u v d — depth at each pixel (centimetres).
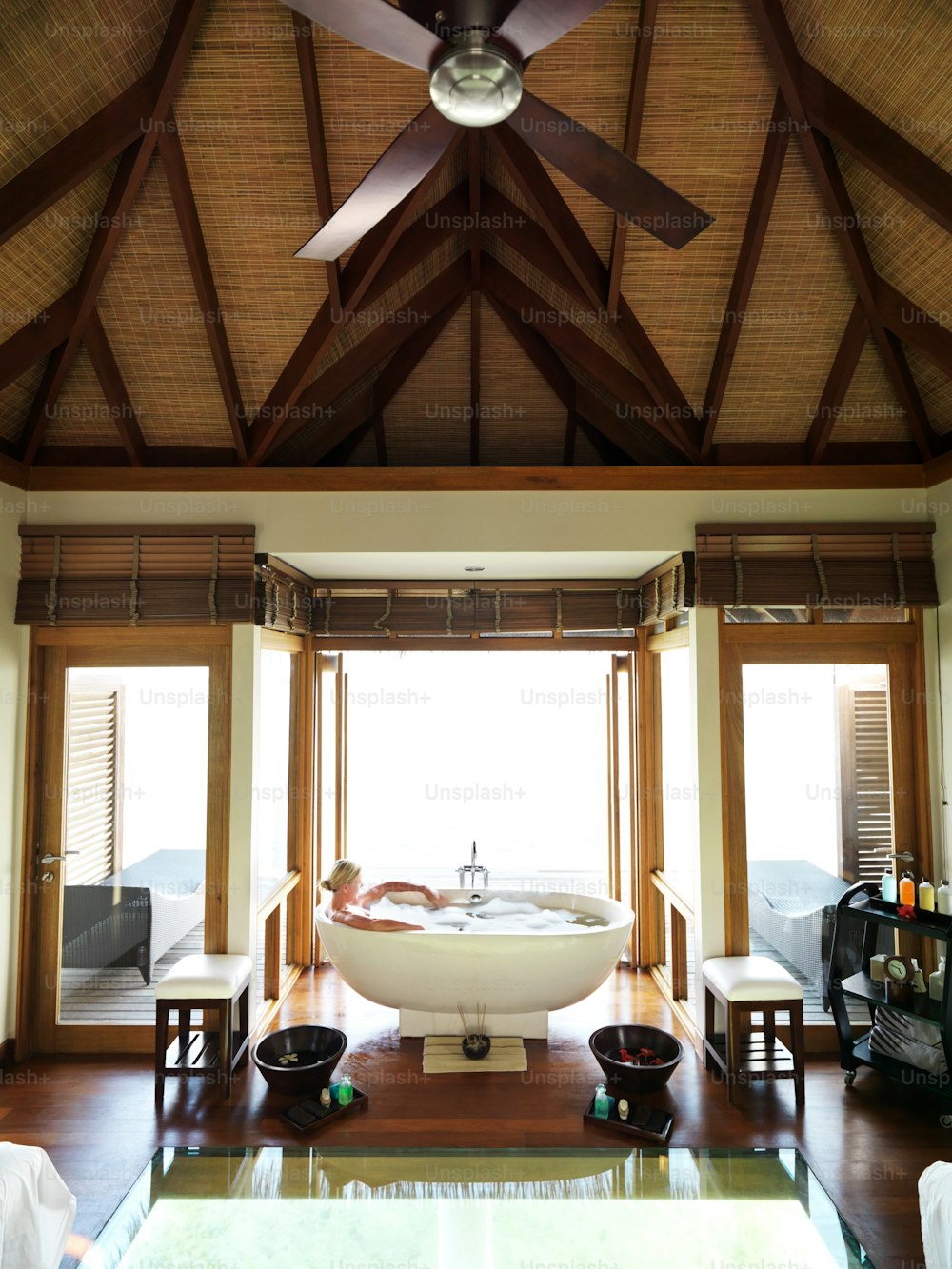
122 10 268
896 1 256
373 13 157
